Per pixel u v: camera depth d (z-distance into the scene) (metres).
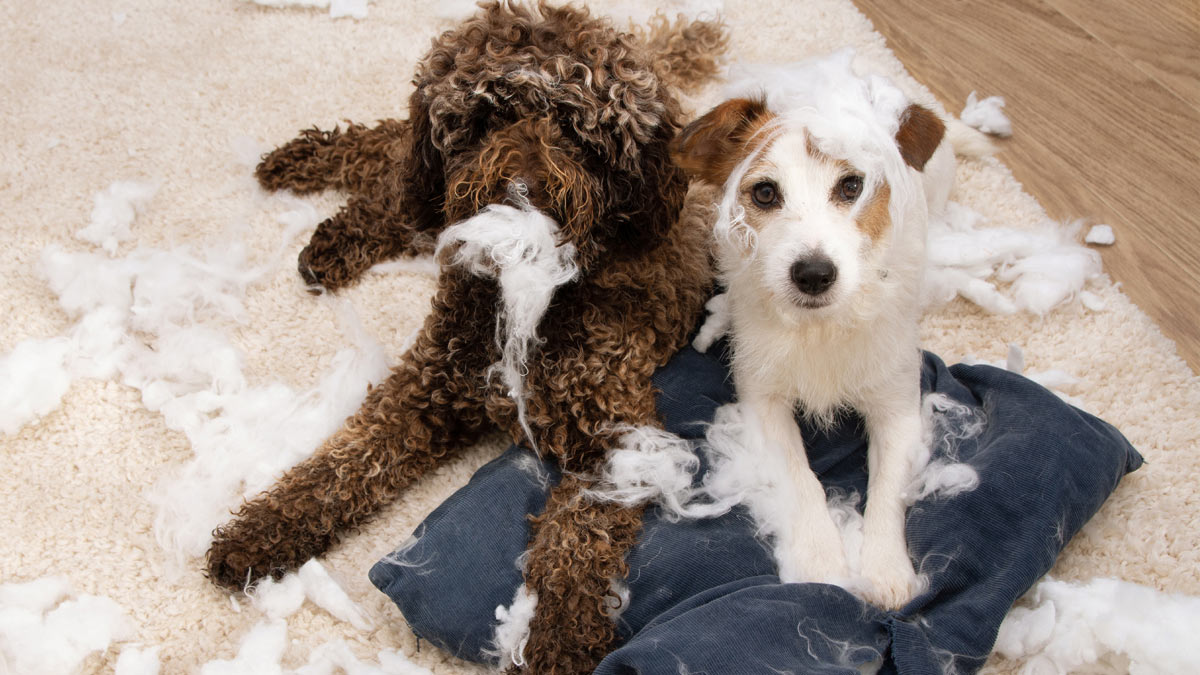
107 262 1.91
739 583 1.33
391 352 1.81
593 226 1.41
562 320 1.47
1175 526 1.48
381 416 1.54
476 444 1.67
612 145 1.39
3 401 1.67
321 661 1.36
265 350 1.83
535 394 1.46
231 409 1.70
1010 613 1.37
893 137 1.37
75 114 2.27
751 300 1.53
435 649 1.42
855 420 1.63
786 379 1.53
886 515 1.42
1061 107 2.23
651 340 1.55
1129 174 2.08
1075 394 1.71
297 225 2.03
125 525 1.56
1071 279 1.83
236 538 1.46
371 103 2.30
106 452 1.67
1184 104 2.21
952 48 2.40
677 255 1.61
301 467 1.54
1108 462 1.43
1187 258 1.92
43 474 1.63
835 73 1.41
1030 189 2.07
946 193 1.94
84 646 1.37
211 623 1.44
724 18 2.48
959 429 1.52
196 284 1.89
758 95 1.46
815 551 1.38
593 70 1.37
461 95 1.37
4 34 2.48
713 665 1.19
